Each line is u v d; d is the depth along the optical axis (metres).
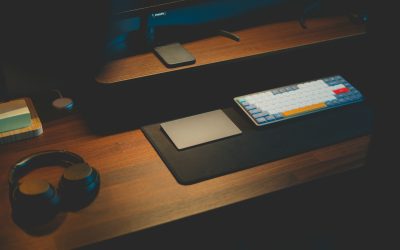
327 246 1.64
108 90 1.36
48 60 1.39
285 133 1.40
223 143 1.35
